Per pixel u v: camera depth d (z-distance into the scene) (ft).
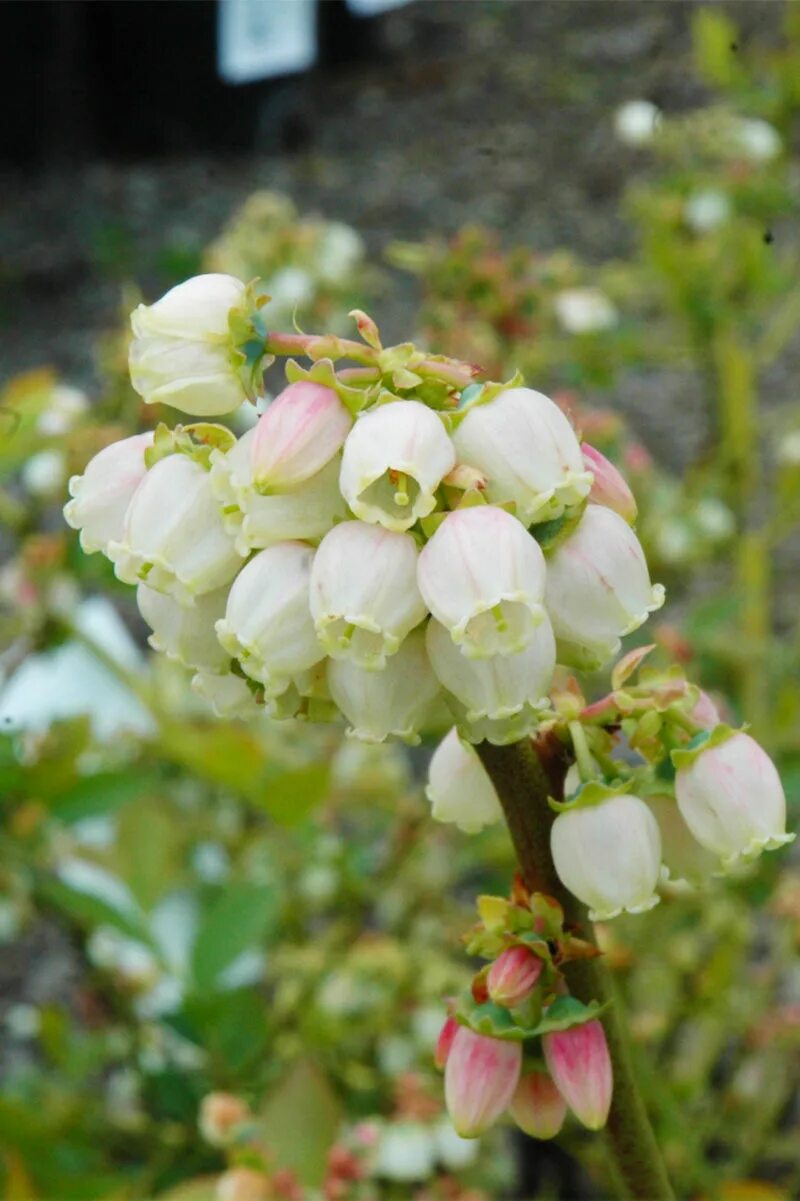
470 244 1.42
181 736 1.04
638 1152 0.63
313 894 1.34
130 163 4.53
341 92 4.62
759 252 1.56
